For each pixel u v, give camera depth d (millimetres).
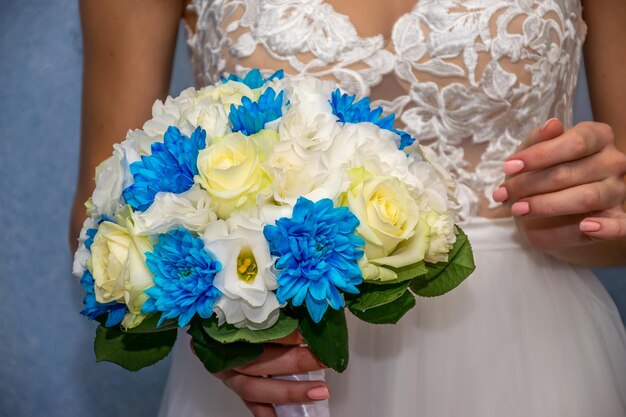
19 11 2123
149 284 697
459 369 1048
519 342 1068
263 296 681
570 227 1012
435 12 1061
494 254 1101
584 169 938
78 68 2107
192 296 681
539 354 1071
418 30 1056
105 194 766
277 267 671
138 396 2115
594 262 1122
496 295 1077
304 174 702
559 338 1092
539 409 1048
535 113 1113
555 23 1119
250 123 743
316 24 1063
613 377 1120
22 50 2115
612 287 2049
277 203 708
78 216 1204
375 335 1050
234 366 764
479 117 1074
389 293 730
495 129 1090
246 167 693
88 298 770
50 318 2121
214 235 687
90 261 736
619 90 1217
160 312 726
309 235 675
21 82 2111
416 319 1060
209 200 697
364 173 713
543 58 1099
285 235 668
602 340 1147
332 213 676
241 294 677
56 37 2109
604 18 1221
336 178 700
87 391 2127
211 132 752
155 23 1186
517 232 1114
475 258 1087
